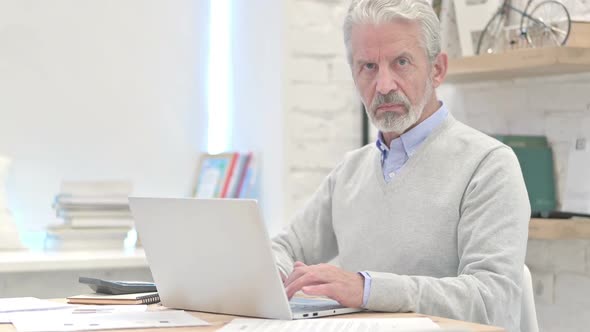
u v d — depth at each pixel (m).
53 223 3.45
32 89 3.42
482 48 2.85
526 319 1.97
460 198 2.03
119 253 3.10
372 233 2.17
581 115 2.73
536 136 2.86
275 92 3.36
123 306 1.80
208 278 1.68
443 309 1.73
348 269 2.23
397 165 2.17
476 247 1.90
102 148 3.55
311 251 2.39
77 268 2.88
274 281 1.57
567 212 2.70
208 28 3.74
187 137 3.71
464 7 2.89
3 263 2.76
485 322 1.78
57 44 3.46
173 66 3.67
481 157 2.03
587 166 2.67
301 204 3.33
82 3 3.50
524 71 2.73
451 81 3.07
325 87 3.36
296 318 1.59
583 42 2.61
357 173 2.30
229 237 1.60
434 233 2.05
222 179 3.51
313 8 3.34
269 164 3.40
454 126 2.14
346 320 1.54
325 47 3.37
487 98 3.07
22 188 3.41
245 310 1.64
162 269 1.77
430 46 2.05
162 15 3.65
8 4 3.38
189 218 1.66
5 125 3.38
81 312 1.69
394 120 2.03
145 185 3.63
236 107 3.67
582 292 2.75
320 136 3.36
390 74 2.01
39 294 2.94
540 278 2.89
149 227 1.76
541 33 2.67
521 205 1.93
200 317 1.65
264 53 3.44
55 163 3.46
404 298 1.70
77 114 3.50
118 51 3.57
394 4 2.01
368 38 2.01
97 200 3.30
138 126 3.61
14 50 3.39
